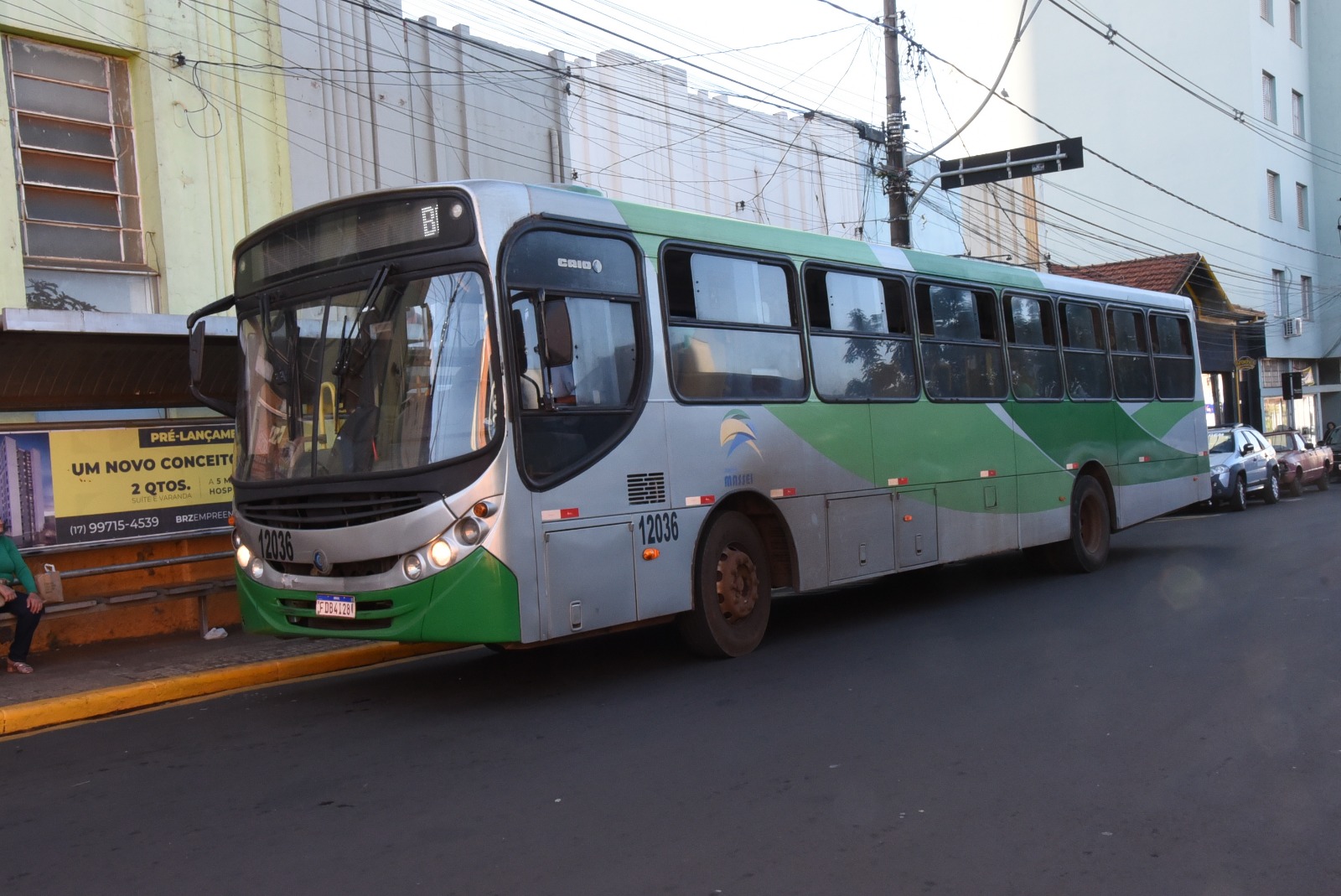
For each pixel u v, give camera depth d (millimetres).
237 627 11086
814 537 9469
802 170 23516
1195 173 40031
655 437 8078
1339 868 4469
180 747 6980
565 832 5051
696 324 8570
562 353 7332
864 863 4594
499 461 7004
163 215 12805
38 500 9930
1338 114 43594
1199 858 4594
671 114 20672
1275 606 10445
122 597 9945
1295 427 42062
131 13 12695
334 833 5168
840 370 9945
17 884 4688
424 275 7312
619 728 6863
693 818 5188
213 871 4750
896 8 17938
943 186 19531
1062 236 42438
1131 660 8375
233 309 11539
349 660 9531
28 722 7676
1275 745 6125
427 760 6355
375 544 7098
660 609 8047
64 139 12336
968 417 11523
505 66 16672
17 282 11695
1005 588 12688
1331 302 43750
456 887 4449
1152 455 15062
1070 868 4512
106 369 10164
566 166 17500
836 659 8797
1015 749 6172
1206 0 39750
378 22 15109
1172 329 16031
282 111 13969
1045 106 43156
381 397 7328
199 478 10883
